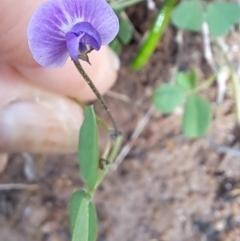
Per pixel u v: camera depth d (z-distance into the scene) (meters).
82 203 0.05
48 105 0.06
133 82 0.08
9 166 0.08
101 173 0.05
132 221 0.07
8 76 0.06
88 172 0.05
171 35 0.08
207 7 0.07
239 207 0.07
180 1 0.07
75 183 0.07
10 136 0.06
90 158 0.05
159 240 0.07
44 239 0.07
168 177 0.07
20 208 0.07
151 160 0.07
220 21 0.07
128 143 0.07
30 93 0.06
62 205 0.07
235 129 0.07
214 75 0.07
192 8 0.07
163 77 0.08
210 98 0.08
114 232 0.07
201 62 0.08
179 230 0.07
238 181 0.07
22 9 0.05
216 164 0.07
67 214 0.07
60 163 0.08
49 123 0.06
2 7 0.05
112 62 0.07
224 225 0.07
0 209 0.07
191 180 0.07
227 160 0.07
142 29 0.08
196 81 0.07
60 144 0.07
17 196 0.07
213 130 0.07
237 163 0.07
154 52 0.08
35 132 0.06
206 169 0.07
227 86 0.08
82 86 0.06
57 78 0.06
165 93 0.07
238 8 0.07
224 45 0.08
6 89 0.06
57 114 0.06
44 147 0.07
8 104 0.06
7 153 0.07
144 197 0.07
